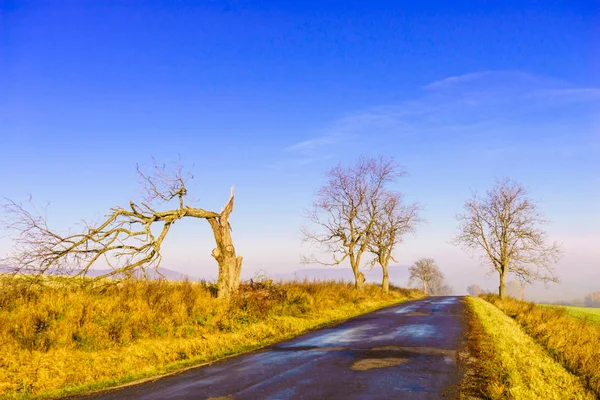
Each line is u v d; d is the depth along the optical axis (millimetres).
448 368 9047
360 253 38688
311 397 6922
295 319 17500
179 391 7629
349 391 7254
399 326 16844
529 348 11312
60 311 11484
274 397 6980
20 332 10008
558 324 18516
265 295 18938
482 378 8109
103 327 11242
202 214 17000
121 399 7293
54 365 9078
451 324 17281
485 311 23828
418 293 57781
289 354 11062
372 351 11227
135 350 10680
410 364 9492
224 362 10320
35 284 13250
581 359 9633
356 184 37969
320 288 25938
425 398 6809
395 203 44469
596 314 32844
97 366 9406
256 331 14359
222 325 14320
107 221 14391
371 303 29781
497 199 43188
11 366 8648
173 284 17688
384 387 7504
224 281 17516
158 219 15773
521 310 25500
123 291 14469
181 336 12547
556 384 7512
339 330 15898
